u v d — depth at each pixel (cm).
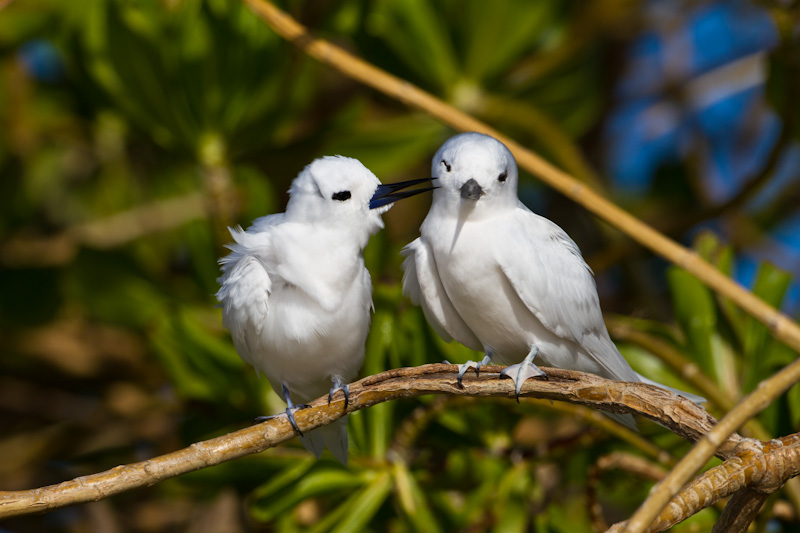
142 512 1267
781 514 856
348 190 783
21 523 1187
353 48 1366
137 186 1407
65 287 1269
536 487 966
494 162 786
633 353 972
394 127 1166
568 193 795
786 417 874
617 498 1045
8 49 1212
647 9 1443
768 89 1088
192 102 1091
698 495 557
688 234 1374
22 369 1302
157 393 1253
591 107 1274
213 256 1110
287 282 770
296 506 875
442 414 946
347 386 676
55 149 1415
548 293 786
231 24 1069
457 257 786
